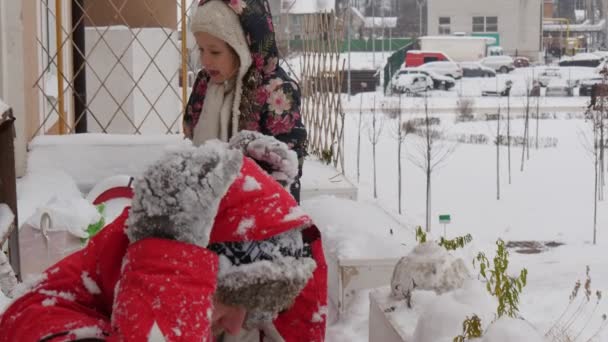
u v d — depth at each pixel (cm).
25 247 396
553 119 2431
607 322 492
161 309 159
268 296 172
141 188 167
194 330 159
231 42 384
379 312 371
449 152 1605
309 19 994
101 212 425
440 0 6769
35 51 702
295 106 391
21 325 178
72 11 1004
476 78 4381
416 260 367
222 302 173
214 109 401
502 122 2294
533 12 6581
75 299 181
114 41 1049
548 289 604
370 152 1636
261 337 212
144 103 1072
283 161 231
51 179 568
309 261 179
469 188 1251
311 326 206
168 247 164
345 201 579
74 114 1023
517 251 859
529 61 6041
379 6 7238
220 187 165
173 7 1104
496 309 324
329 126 918
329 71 939
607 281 666
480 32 6706
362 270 459
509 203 1137
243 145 234
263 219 172
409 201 1162
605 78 1466
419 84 3972
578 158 1542
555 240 915
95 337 173
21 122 582
